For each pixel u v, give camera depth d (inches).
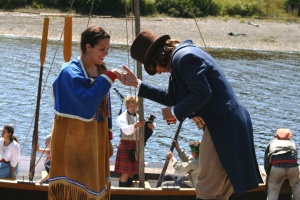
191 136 681.6
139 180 335.0
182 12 1845.5
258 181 184.2
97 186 181.6
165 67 185.6
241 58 1373.0
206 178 184.9
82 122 178.7
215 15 1898.4
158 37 187.6
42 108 775.7
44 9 1728.6
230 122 178.2
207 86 173.6
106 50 180.9
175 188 322.0
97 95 173.8
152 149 624.7
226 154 178.2
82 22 1599.4
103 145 185.8
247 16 1950.1
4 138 382.3
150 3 1814.7
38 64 1089.4
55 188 181.2
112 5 1753.2
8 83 916.0
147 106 824.3
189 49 178.9
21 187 315.3
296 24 1916.8
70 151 179.9
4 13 1630.2
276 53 1501.0
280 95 978.1
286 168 368.5
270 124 780.0
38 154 411.5
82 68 179.5
